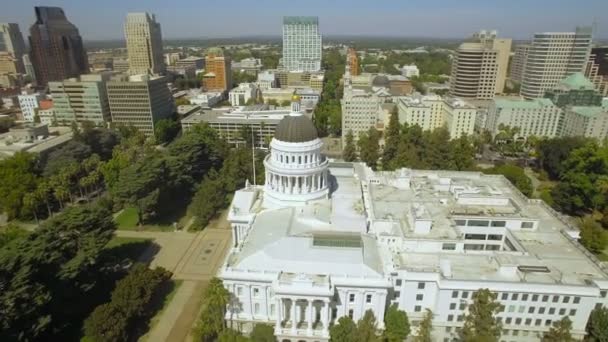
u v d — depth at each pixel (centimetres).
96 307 10319
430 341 9431
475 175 16188
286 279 9225
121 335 9356
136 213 16838
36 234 10806
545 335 9062
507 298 9319
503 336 9744
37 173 18925
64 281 10006
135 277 10669
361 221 11369
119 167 19150
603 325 8881
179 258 13388
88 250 10944
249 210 12938
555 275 9506
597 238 13100
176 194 18025
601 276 9544
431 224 10969
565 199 16300
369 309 9519
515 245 11094
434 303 9788
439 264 9950
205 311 9538
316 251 9738
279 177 12812
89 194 19188
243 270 9531
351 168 15800
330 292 8831
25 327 8612
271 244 10025
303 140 12312
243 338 9138
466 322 9100
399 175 15100
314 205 12562
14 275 8906
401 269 9688
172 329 10112
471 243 11981
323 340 9406
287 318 10038
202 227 15575
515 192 14600
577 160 17200
